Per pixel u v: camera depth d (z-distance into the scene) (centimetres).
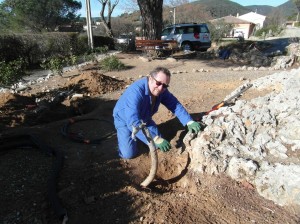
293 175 288
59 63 1022
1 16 2978
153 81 347
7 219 291
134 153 389
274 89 475
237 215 281
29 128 502
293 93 378
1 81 784
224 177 323
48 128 500
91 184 340
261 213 281
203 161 340
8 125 545
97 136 468
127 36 2933
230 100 461
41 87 869
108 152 411
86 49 1708
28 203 312
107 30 2723
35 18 2961
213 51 1397
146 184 337
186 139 375
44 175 363
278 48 1636
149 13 1420
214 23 3048
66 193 323
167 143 350
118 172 362
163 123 463
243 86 523
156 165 324
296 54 1096
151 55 1433
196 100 560
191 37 1684
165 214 288
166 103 390
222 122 371
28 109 632
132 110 342
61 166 372
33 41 1376
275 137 343
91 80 789
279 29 3369
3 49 1260
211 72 974
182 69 1089
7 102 664
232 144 347
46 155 412
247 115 370
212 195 307
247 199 298
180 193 324
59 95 726
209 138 355
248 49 1415
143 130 323
